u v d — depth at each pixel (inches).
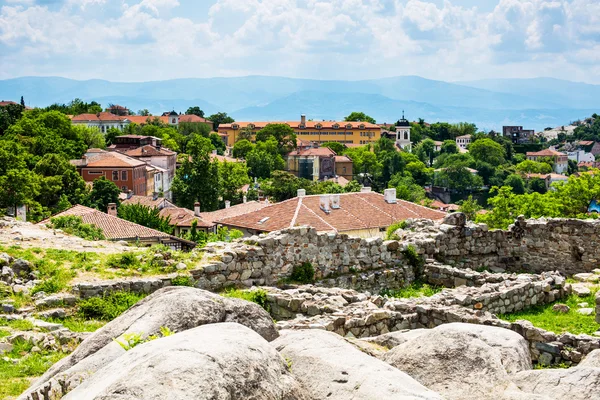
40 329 559.5
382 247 833.5
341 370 257.1
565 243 946.7
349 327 550.0
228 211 3061.0
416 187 6806.1
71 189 3481.8
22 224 1015.0
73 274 677.3
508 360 334.0
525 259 977.5
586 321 649.6
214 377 205.3
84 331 567.5
